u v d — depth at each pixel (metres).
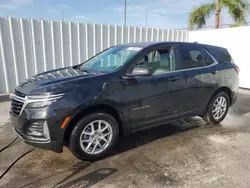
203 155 3.34
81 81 2.98
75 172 2.85
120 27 8.06
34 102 2.76
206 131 4.30
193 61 4.10
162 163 3.10
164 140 3.86
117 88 3.13
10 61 6.39
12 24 6.18
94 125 3.09
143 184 2.63
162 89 3.58
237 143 3.78
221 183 2.66
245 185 2.63
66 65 7.29
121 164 3.06
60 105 2.76
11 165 2.98
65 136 2.97
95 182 2.65
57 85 2.87
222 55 4.64
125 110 3.25
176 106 3.85
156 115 3.62
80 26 7.24
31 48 6.61
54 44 6.94
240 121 4.91
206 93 4.25
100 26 7.62
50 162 3.08
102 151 3.17
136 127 3.47
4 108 5.50
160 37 9.28
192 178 2.76
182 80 3.81
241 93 7.79
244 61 8.44
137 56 3.44
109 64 3.70
